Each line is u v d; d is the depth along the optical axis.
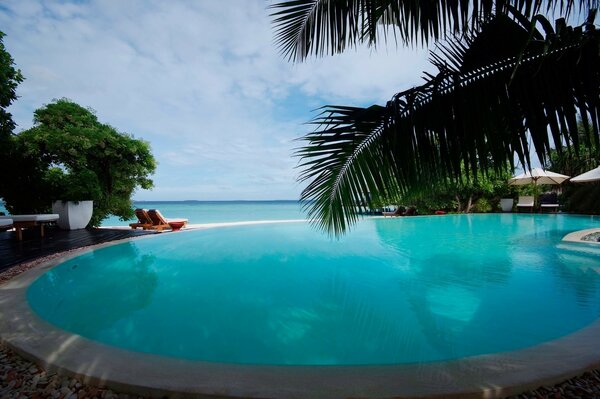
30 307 2.81
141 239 7.45
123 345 2.85
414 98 1.67
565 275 4.97
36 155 8.80
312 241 8.79
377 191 1.87
